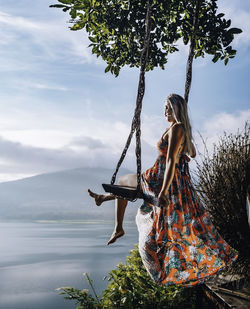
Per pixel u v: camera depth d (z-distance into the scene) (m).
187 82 3.04
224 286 2.90
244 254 3.19
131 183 2.76
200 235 2.65
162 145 2.70
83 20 4.09
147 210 2.78
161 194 2.51
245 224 3.26
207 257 2.68
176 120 2.68
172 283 2.63
